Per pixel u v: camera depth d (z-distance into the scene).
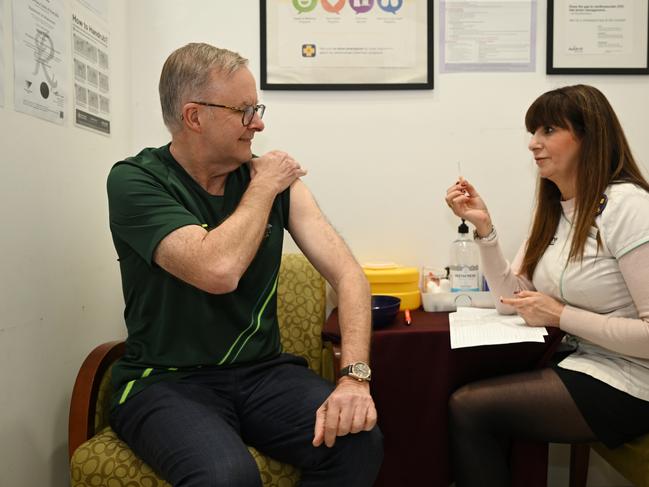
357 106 1.95
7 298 1.22
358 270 1.33
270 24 1.92
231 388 1.22
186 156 1.29
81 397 1.23
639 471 1.28
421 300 1.87
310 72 1.93
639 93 1.94
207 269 1.08
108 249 1.74
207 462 0.99
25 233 1.29
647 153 1.95
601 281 1.33
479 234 1.59
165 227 1.11
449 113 1.95
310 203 1.41
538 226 1.53
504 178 1.96
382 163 1.96
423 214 1.97
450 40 1.93
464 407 1.38
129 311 1.29
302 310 1.69
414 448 1.50
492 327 1.45
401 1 1.92
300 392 1.20
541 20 1.92
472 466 1.36
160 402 1.14
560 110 1.40
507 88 1.94
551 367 1.40
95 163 1.65
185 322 1.23
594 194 1.34
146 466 1.10
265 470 1.14
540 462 1.41
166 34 1.93
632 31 1.92
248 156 1.28
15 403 1.25
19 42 1.25
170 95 1.25
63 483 1.46
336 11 1.92
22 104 1.26
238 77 1.23
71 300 1.50
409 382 1.50
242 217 1.16
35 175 1.33
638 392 1.27
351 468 1.08
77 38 1.53
